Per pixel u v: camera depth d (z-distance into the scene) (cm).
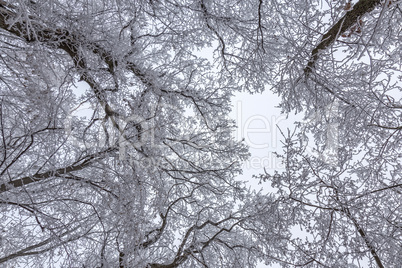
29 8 332
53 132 376
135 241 394
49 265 374
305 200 436
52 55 410
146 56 509
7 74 453
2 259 347
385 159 435
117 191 410
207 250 524
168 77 521
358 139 442
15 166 414
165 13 498
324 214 429
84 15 372
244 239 535
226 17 508
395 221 407
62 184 388
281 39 496
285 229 454
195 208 585
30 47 362
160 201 446
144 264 389
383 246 403
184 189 585
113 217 403
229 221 559
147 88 474
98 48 407
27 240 398
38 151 393
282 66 433
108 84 453
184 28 530
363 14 321
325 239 417
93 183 407
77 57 399
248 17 529
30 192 375
